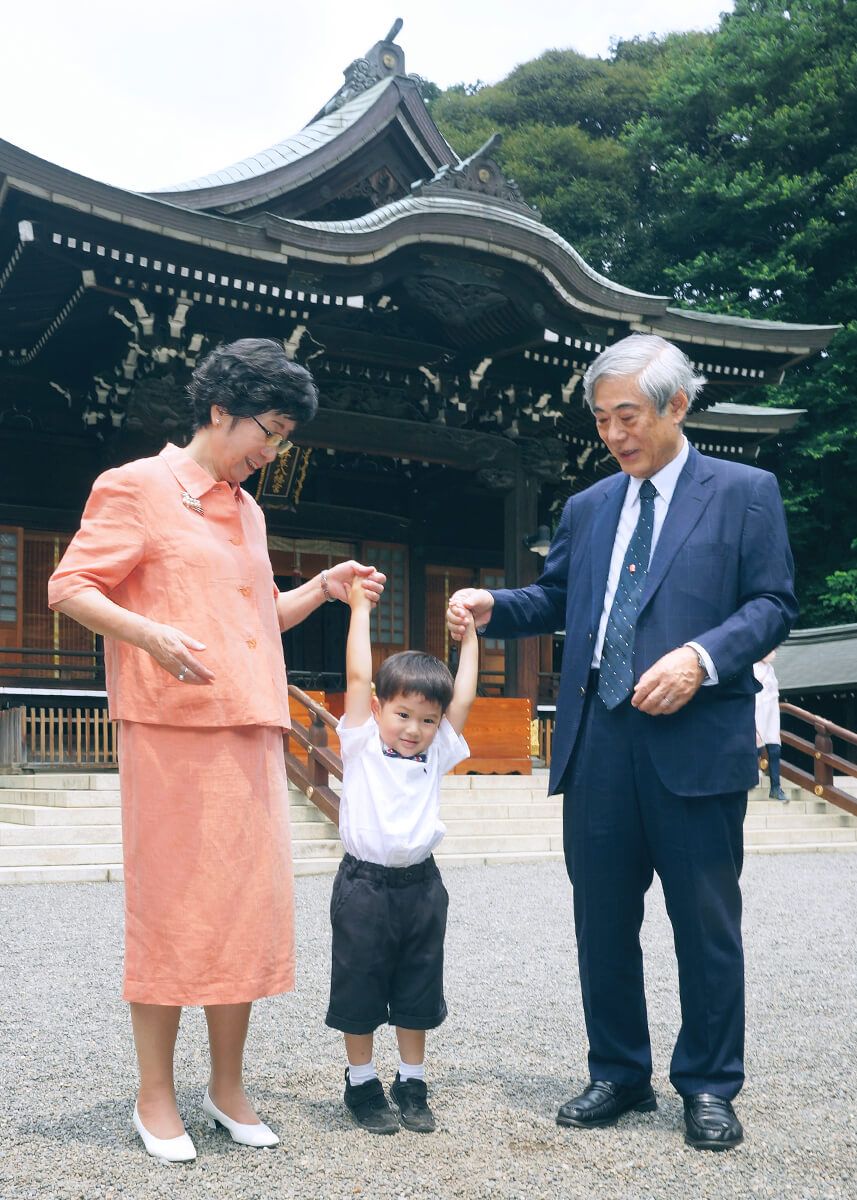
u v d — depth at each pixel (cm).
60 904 712
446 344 1559
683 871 306
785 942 621
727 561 316
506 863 976
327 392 1501
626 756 316
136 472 294
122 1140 288
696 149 3278
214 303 1283
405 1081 308
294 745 1248
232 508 302
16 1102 323
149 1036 282
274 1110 315
